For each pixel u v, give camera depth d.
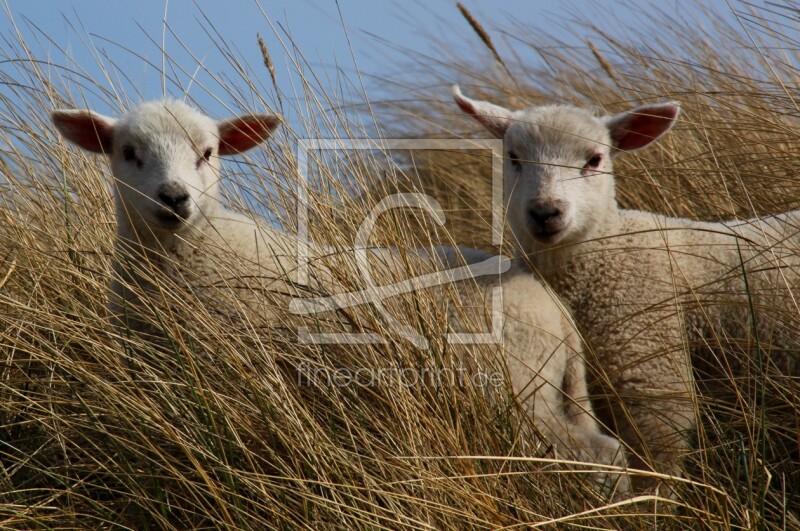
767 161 20.52
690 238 20.95
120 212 19.83
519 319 17.20
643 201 24.48
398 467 13.59
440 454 14.23
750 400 15.93
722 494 13.59
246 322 15.91
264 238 19.80
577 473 14.31
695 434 18.58
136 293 16.47
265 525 13.66
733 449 15.44
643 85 27.38
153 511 14.17
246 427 14.48
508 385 15.49
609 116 22.50
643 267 20.48
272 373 15.16
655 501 13.38
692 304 19.62
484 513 13.23
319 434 14.23
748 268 19.94
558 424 16.28
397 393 14.78
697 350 19.83
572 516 12.49
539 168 20.91
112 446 15.09
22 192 19.95
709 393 18.16
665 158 24.64
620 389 19.08
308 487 14.05
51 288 17.75
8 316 16.98
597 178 21.11
